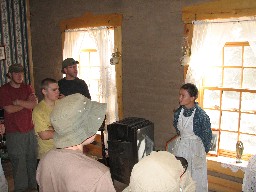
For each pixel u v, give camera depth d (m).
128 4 4.69
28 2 6.21
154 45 4.52
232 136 4.21
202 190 3.49
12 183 4.57
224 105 4.23
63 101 1.42
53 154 1.39
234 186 3.93
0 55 5.86
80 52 5.64
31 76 6.41
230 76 4.20
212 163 4.08
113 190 1.33
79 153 1.39
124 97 5.01
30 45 6.37
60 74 5.96
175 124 3.67
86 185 1.26
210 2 3.87
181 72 4.30
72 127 1.36
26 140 4.19
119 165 3.97
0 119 4.46
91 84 5.55
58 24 5.78
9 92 4.08
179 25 4.22
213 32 3.89
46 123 2.99
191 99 3.44
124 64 4.91
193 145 3.47
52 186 1.39
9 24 5.99
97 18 5.11
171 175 1.17
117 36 4.88
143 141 3.88
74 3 5.42
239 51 4.11
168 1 4.27
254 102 3.98
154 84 4.62
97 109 1.47
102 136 4.56
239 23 3.68
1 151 5.34
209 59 3.96
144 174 1.17
